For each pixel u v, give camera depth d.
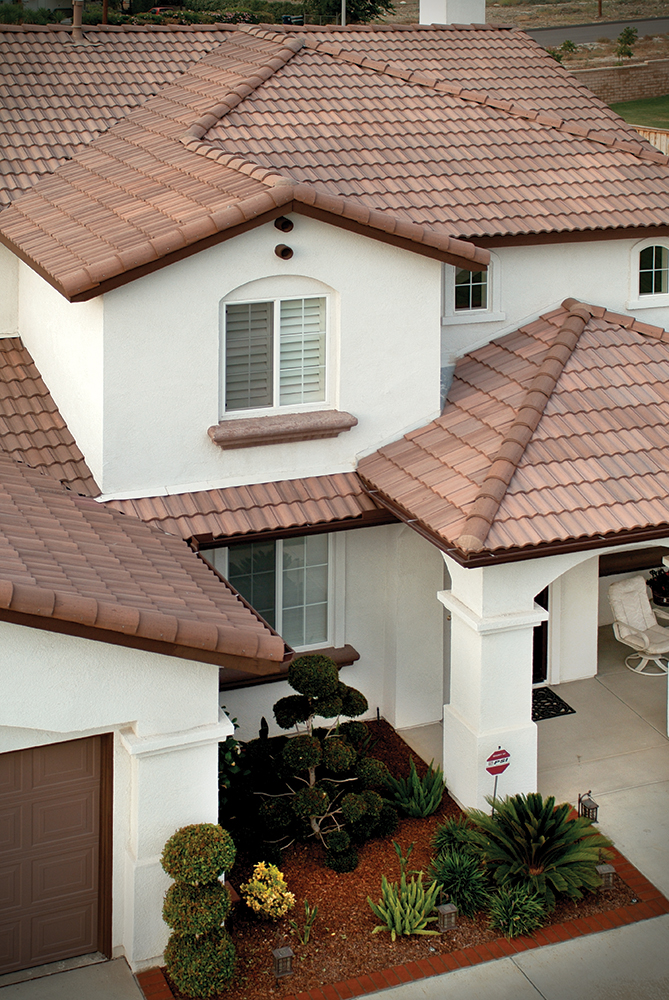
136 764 12.14
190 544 15.43
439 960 13.00
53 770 12.28
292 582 17.34
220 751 14.59
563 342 17.41
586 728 18.09
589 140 20.11
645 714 18.52
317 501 16.22
